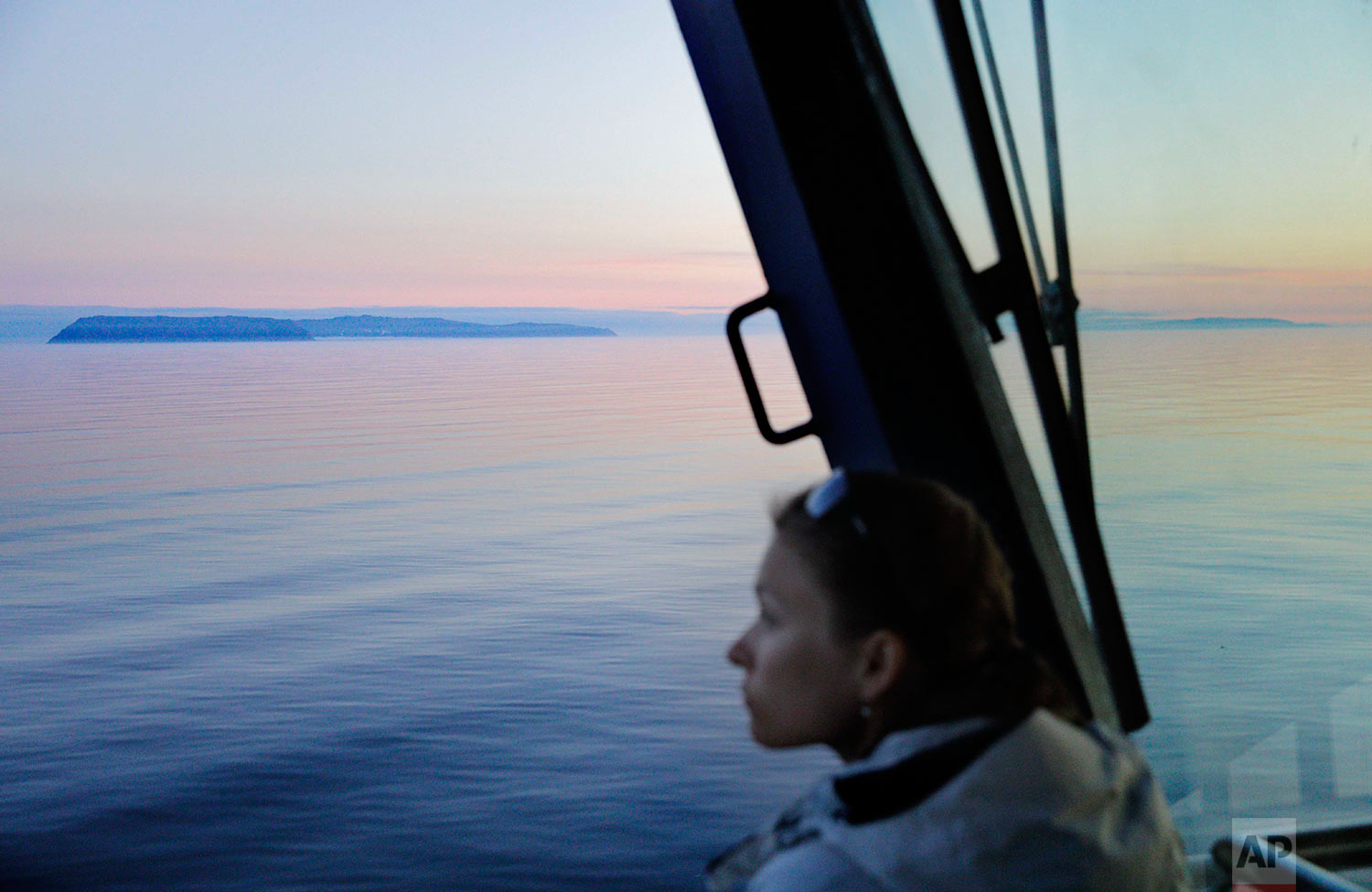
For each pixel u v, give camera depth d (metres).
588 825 8.16
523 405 87.81
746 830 8.05
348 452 56.38
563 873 7.38
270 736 11.21
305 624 17.94
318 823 8.44
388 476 45.69
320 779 9.54
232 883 7.41
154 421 79.62
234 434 68.75
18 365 170.88
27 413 88.38
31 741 11.21
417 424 73.25
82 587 22.42
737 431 64.12
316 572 23.77
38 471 49.31
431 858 7.69
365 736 11.06
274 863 7.74
